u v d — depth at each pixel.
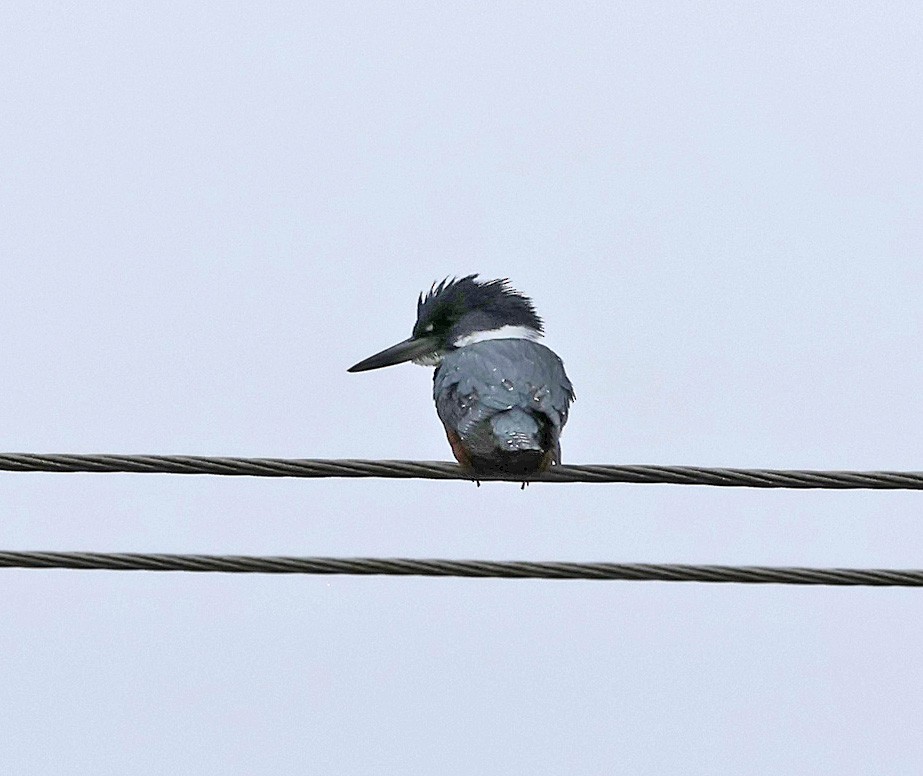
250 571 10.50
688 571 10.57
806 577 10.52
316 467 10.89
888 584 10.47
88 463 10.69
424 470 11.19
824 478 10.86
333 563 10.52
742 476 11.02
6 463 10.63
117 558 10.47
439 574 10.57
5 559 10.43
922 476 10.79
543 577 10.59
